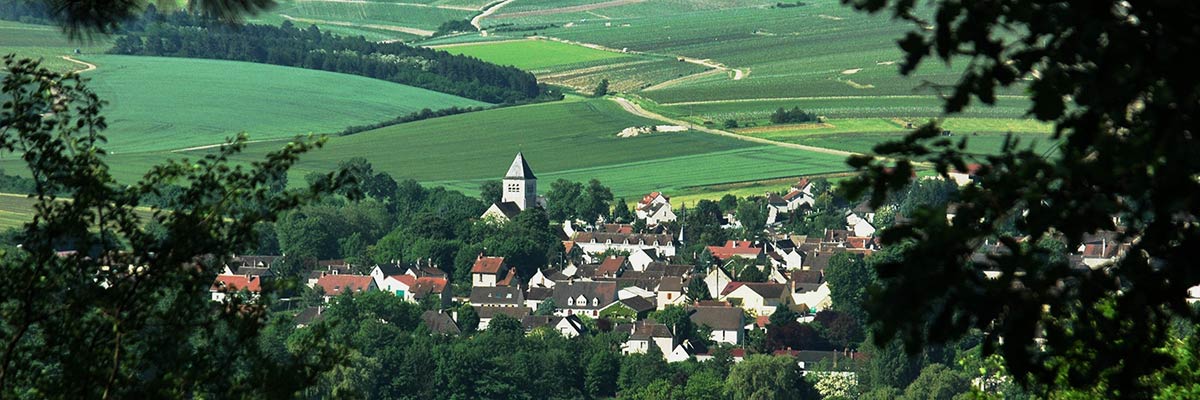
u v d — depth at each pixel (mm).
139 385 27047
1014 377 15227
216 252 27219
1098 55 14086
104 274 27656
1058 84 14352
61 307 27375
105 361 27094
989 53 14688
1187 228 14750
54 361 27828
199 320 27672
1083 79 14336
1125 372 15664
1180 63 13578
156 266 27328
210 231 27219
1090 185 14844
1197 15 13648
